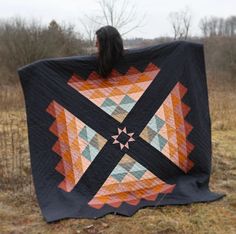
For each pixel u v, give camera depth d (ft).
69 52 44.62
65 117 9.52
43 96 9.46
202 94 10.00
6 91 25.07
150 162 9.68
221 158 13.56
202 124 9.91
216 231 8.47
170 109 9.82
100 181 9.46
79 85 9.62
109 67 9.51
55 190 9.30
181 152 9.82
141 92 9.74
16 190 10.44
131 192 9.46
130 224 8.65
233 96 30.17
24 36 42.98
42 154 9.43
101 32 9.35
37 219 9.00
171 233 8.40
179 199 9.41
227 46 50.37
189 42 9.93
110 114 9.65
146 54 9.74
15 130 16.69
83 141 9.53
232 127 18.78
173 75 9.82
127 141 9.65
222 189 10.71
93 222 8.71
